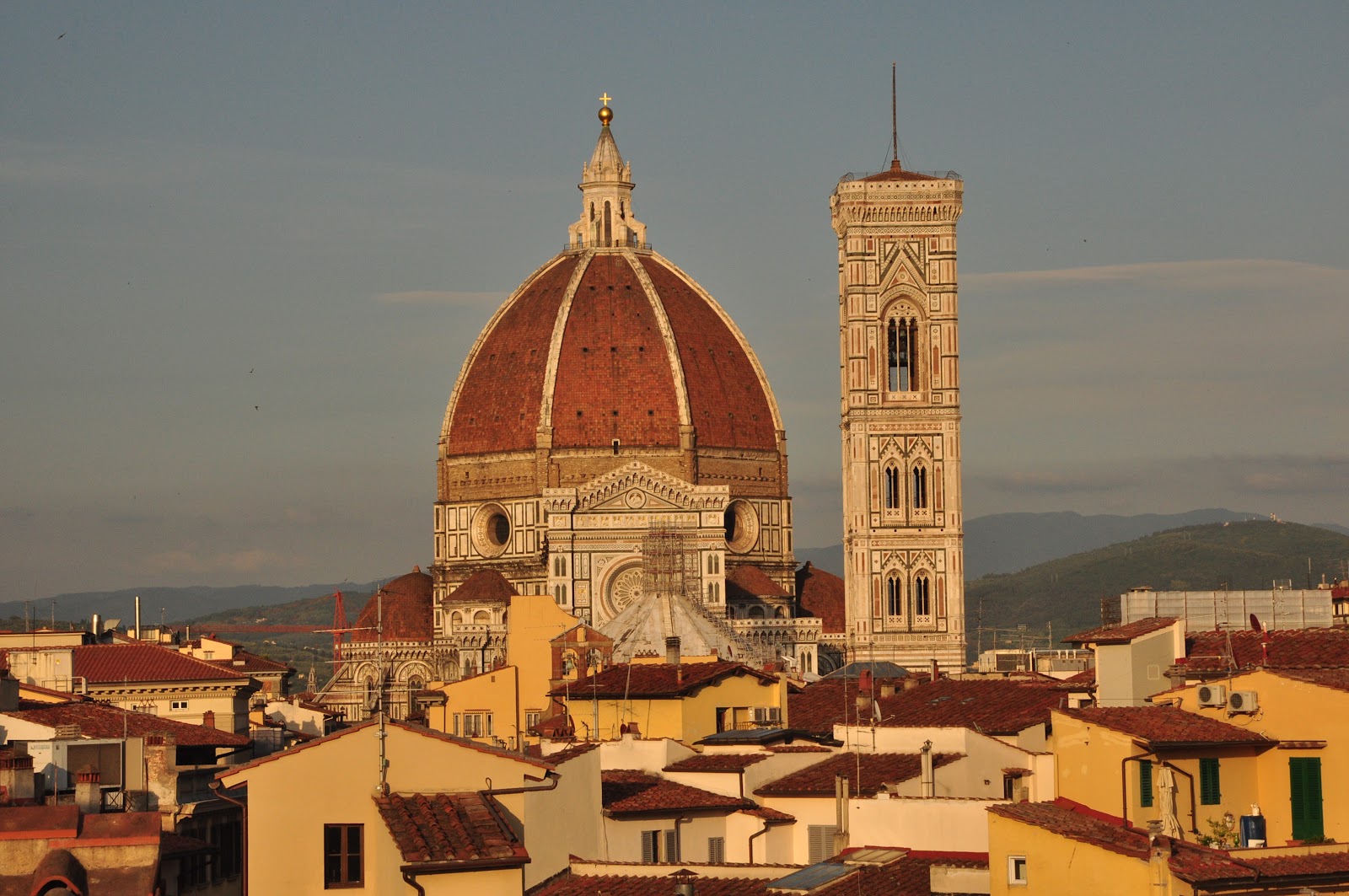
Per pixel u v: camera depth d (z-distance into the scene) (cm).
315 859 10800
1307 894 9469
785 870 11962
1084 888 9750
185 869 12800
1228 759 10912
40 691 17888
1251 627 15850
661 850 13288
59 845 10781
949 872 11344
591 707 17525
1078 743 11012
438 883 10119
